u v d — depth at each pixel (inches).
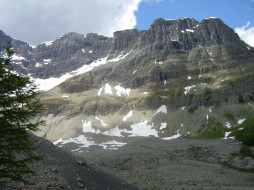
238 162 3422.7
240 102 6673.2
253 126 5068.9
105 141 5807.1
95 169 1925.4
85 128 6988.2
